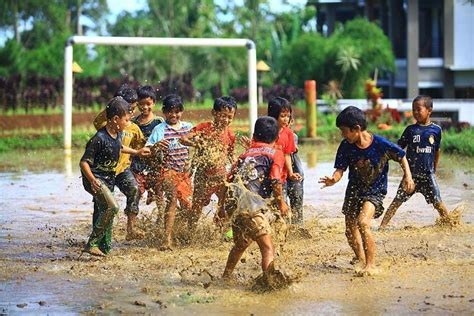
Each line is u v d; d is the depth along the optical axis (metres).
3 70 109.81
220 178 21.78
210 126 21.92
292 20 120.56
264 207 17.14
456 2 85.62
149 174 22.25
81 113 65.12
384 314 15.09
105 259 20.11
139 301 16.22
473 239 21.95
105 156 20.39
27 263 19.77
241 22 123.06
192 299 16.34
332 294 16.53
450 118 75.06
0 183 35.88
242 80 116.31
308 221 24.89
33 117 63.25
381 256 19.84
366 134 18.64
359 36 94.56
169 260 19.89
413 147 24.08
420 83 88.44
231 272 17.78
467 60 86.12
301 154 49.34
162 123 22.20
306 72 95.62
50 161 46.12
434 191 23.91
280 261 19.34
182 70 112.62
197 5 130.25
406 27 88.75
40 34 128.25
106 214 20.08
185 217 22.02
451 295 16.27
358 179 18.77
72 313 15.52
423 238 22.11
